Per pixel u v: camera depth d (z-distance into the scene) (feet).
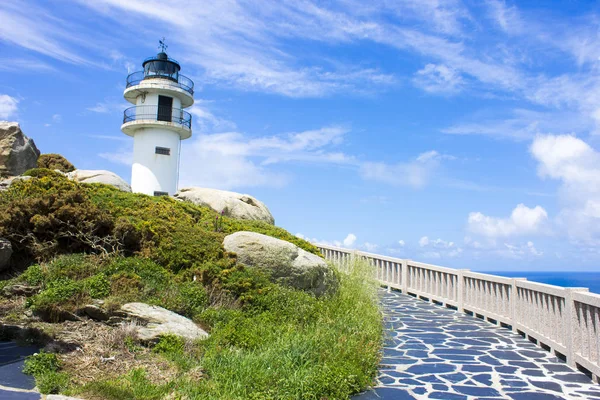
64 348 22.53
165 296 29.01
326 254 72.59
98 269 31.04
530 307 34.76
